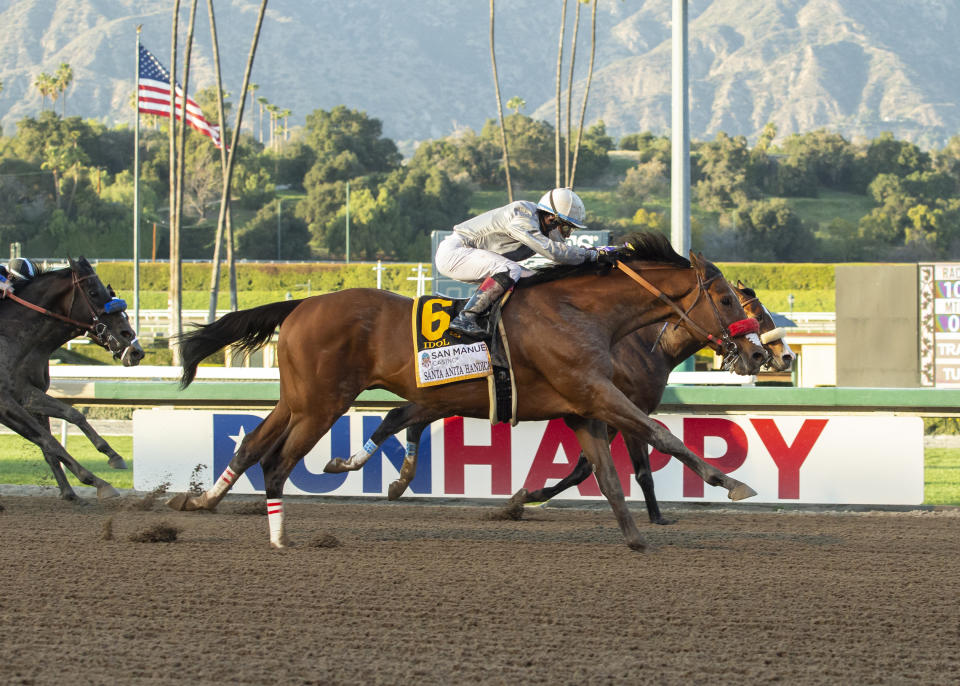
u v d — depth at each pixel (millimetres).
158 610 6711
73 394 12766
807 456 11414
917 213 119188
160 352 37062
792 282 87125
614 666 5691
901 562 8344
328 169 121062
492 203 124750
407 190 112188
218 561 8125
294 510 11141
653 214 112375
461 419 11719
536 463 11633
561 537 9445
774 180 138125
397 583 7406
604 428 8773
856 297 26672
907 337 26219
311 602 6895
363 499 12133
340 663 5719
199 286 83500
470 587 7297
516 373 8445
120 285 83500
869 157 142500
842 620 6574
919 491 11250
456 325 8312
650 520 10508
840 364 26703
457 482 11734
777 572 7898
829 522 10656
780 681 5504
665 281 8664
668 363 10164
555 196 8688
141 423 12219
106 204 100688
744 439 11500
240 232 101062
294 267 84375
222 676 5516
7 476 14898
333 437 11922
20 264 11453
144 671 5582
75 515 10578
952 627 6449
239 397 12484
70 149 109188
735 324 8570
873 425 11320
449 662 5738
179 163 39875
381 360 8562
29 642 6055
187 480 12172
